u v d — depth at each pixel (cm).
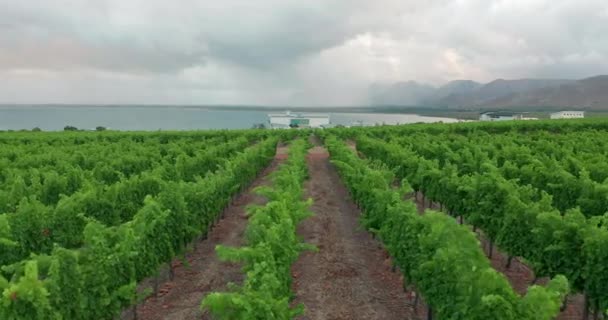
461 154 2555
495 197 1349
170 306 1124
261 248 891
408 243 1041
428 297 899
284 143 5506
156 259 1077
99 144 3678
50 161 2534
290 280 998
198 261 1428
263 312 722
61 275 766
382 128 5500
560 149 2662
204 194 1427
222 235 1695
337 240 1611
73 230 1269
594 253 925
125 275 911
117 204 1516
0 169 2261
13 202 1430
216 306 723
